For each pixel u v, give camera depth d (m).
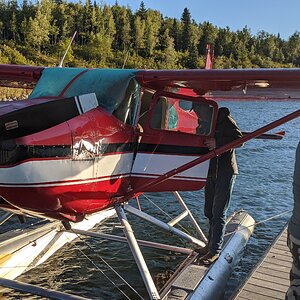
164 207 9.20
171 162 4.60
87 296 5.40
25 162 3.35
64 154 3.56
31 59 64.06
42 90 4.22
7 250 5.25
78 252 6.47
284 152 17.52
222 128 4.74
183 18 98.94
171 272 6.06
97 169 3.91
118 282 5.75
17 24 72.62
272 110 41.59
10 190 3.38
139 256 4.24
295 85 4.40
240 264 6.25
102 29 77.88
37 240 5.82
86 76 4.28
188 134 4.69
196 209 9.09
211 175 4.91
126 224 4.43
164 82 4.45
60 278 5.74
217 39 100.38
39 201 3.60
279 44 121.50
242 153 16.77
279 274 4.60
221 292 4.77
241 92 5.12
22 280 5.57
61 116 3.62
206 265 4.98
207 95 5.58
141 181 4.50
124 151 4.25
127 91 4.29
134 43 82.44
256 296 4.12
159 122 4.58
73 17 79.69
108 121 4.03
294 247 2.41
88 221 7.01
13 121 3.31
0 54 54.34
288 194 10.84
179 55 90.31
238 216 6.59
